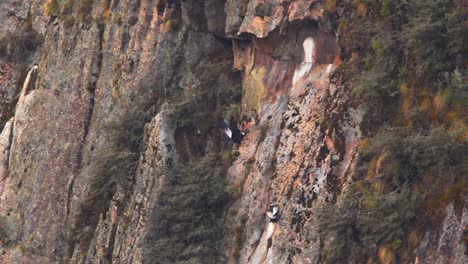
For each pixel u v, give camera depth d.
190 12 92.94
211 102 90.12
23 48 110.12
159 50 93.94
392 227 76.25
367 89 79.69
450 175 75.38
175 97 92.38
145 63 94.38
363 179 78.62
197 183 87.19
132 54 95.44
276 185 83.38
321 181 80.75
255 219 84.12
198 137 89.69
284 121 84.75
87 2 102.19
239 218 85.31
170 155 88.94
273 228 82.88
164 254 86.88
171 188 88.12
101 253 92.25
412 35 77.62
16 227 103.00
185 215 86.94
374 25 80.62
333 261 78.38
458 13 76.62
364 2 81.25
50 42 105.38
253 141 86.69
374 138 78.75
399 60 79.25
